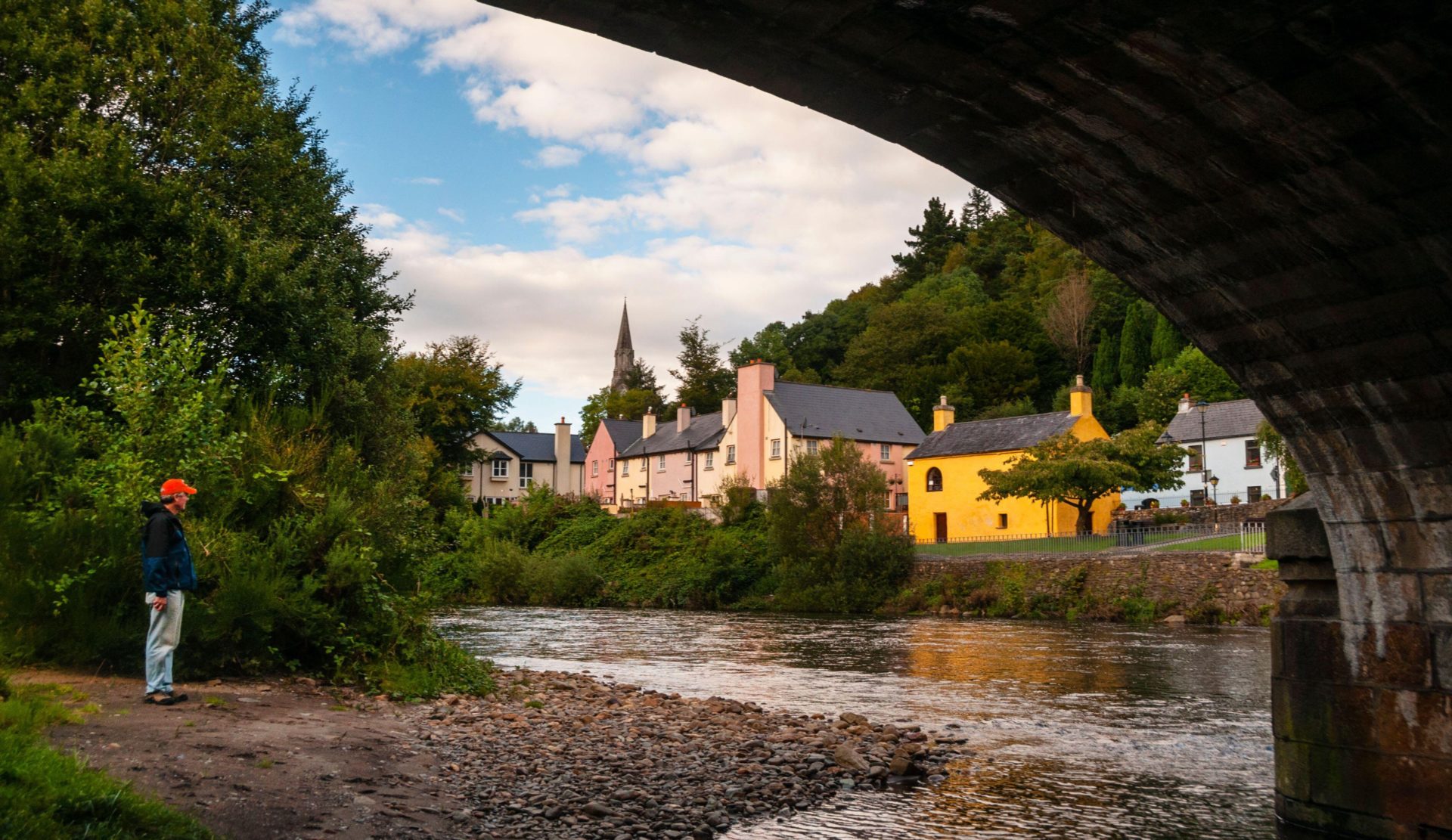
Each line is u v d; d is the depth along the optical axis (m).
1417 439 7.77
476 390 60.88
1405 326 7.26
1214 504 49.88
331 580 13.65
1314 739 8.69
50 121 20.73
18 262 18.72
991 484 45.66
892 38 5.90
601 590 52.91
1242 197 6.97
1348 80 5.61
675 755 11.53
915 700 16.95
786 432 62.00
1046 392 84.94
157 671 10.10
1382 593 8.26
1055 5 5.41
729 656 24.89
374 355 25.23
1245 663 22.08
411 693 13.42
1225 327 8.45
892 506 64.75
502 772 10.05
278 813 7.58
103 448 13.16
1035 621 36.22
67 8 21.36
